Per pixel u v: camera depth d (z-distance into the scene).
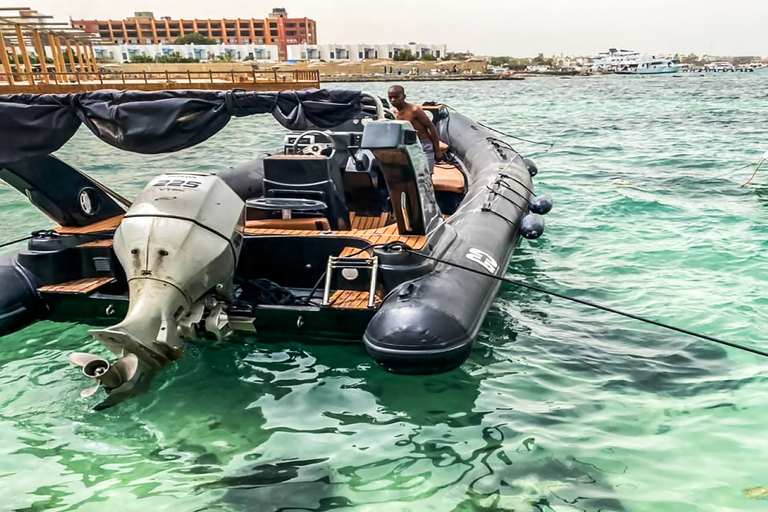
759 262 6.55
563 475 3.26
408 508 3.02
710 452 3.45
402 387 4.16
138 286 3.85
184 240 3.90
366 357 4.50
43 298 4.64
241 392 4.07
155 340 3.73
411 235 4.67
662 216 8.63
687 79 97.94
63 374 4.27
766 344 4.70
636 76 134.38
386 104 7.43
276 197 5.16
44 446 3.51
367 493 3.14
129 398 3.85
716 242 7.29
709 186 10.76
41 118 4.58
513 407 3.92
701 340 4.81
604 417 3.80
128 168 13.75
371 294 4.17
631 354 4.62
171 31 136.00
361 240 4.66
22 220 9.04
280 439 3.60
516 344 4.79
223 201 4.20
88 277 4.88
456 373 4.34
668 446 3.51
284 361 4.46
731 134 19.12
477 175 7.30
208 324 4.16
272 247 4.86
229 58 121.25
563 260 6.84
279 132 22.94
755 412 3.83
